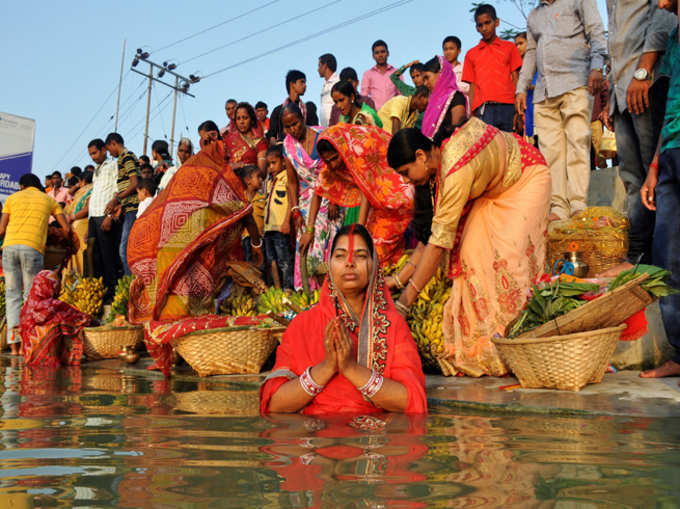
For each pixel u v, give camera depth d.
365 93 9.03
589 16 5.50
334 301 2.97
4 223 7.88
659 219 3.58
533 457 1.75
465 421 2.49
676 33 3.78
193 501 1.32
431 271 3.69
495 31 6.66
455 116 5.72
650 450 1.86
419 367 2.90
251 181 7.10
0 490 1.42
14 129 15.09
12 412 2.81
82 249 10.41
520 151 3.94
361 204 4.94
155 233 5.43
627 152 4.54
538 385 3.38
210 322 4.80
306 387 2.72
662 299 3.55
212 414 2.72
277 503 1.30
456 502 1.30
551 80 5.70
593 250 4.42
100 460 1.72
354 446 1.91
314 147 5.89
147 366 5.75
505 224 3.85
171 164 10.65
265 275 7.52
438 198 3.64
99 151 9.41
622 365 4.05
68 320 6.32
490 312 3.88
